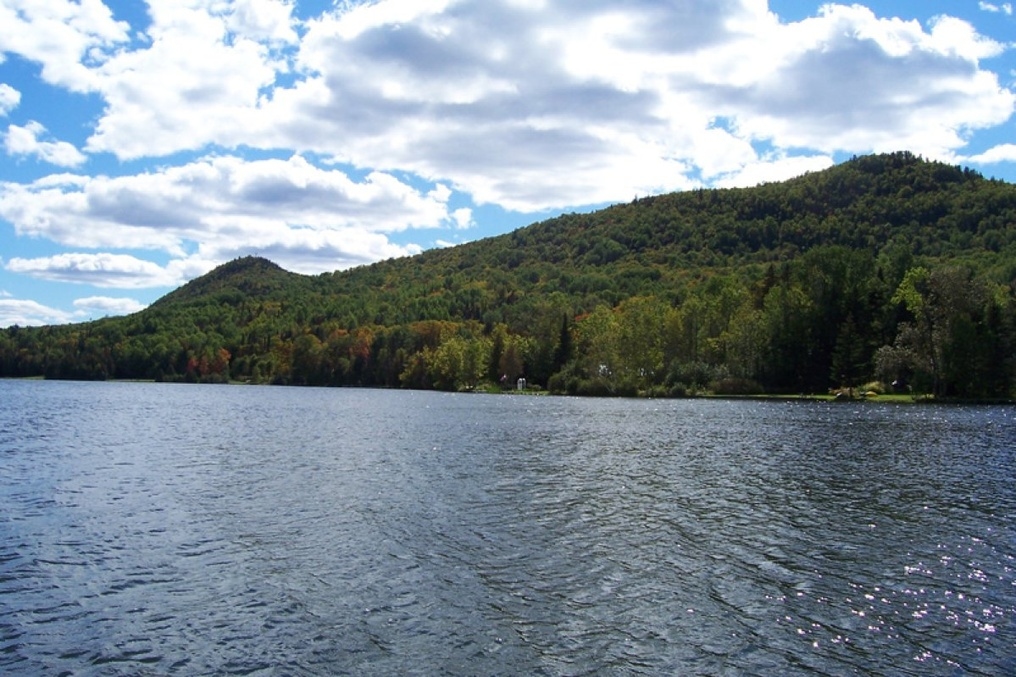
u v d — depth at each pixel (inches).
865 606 759.7
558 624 714.2
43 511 1203.2
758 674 612.7
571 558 927.0
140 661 637.3
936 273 4554.6
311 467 1697.8
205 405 4473.4
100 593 800.9
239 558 928.9
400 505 1243.8
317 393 6491.1
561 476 1556.3
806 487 1422.2
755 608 755.4
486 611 746.2
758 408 4001.0
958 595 793.6
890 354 4544.8
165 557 933.8
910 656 644.7
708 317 6063.0
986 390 4446.4
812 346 5255.9
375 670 621.0
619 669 621.6
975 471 1630.2
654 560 919.0
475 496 1326.3
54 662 634.8
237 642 674.2
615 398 5374.0
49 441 2300.7
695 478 1530.5
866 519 1143.0
